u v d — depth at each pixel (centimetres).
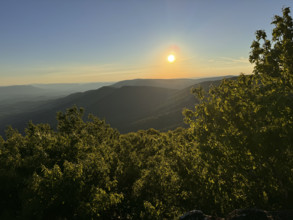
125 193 1766
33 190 1255
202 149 1101
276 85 880
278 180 1037
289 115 780
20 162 1641
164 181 1547
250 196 1123
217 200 1226
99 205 1249
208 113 1073
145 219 1324
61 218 1242
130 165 1959
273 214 773
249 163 1034
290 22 1099
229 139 969
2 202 1301
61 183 1212
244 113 977
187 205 1370
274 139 862
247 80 1054
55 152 1747
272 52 1121
